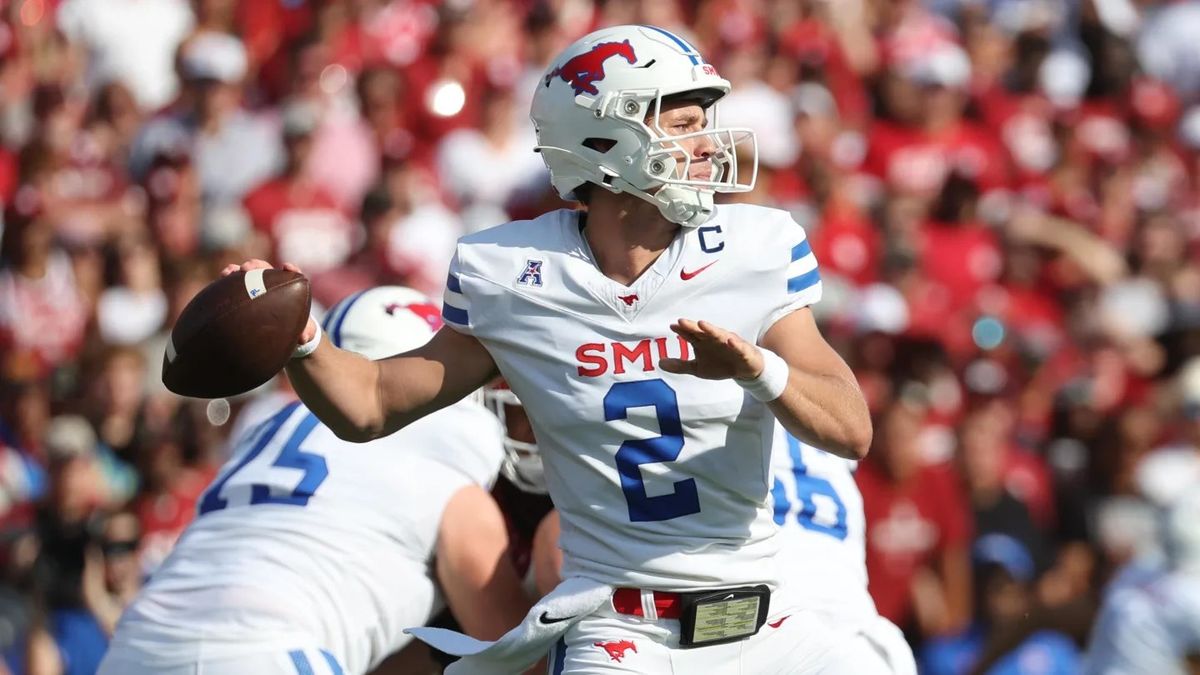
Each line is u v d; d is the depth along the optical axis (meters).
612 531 11.48
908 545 25.44
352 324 15.40
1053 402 28.98
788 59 36.69
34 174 32.81
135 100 36.09
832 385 10.91
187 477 24.20
